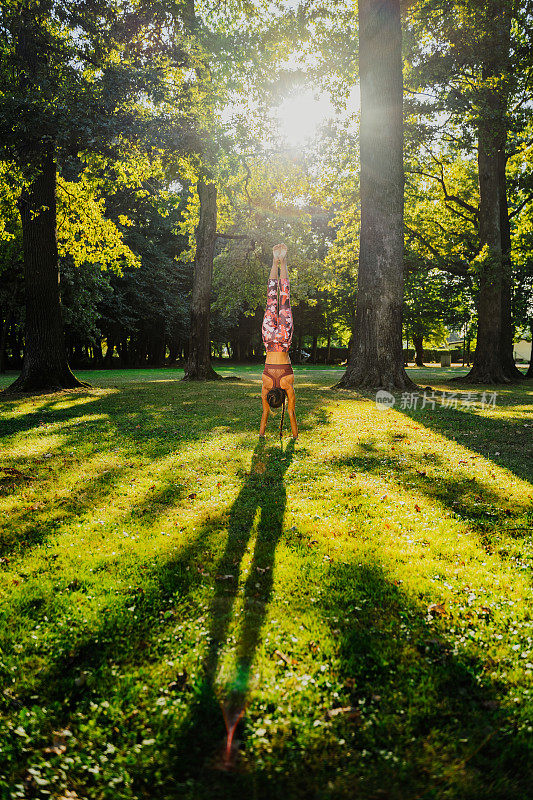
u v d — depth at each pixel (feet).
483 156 72.49
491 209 72.84
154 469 22.99
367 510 17.46
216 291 101.60
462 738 7.59
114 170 57.72
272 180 84.53
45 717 8.11
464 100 63.77
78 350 160.56
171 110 47.03
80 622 10.64
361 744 7.54
